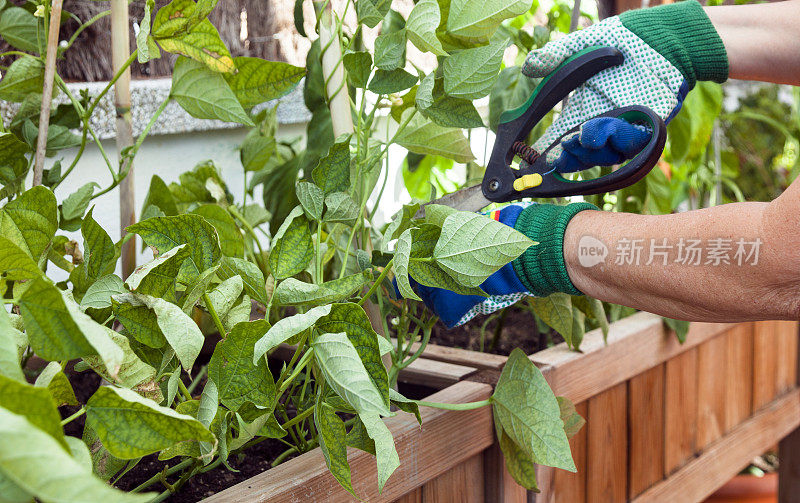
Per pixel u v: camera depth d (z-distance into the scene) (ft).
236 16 3.55
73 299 1.70
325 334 1.63
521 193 2.12
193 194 2.79
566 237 1.95
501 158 2.16
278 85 2.06
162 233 1.67
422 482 2.23
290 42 3.86
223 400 1.60
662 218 1.83
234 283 1.79
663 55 2.03
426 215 2.00
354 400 1.52
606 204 4.17
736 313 1.77
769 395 4.66
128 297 1.52
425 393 2.87
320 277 2.03
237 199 3.84
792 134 5.48
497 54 2.06
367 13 2.23
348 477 1.67
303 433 2.21
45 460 0.84
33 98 2.31
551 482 2.81
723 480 4.08
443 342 3.82
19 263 1.29
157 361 1.67
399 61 2.16
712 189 4.71
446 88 2.11
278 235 1.89
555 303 2.80
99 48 3.15
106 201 3.16
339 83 2.39
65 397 1.41
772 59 2.17
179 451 1.57
